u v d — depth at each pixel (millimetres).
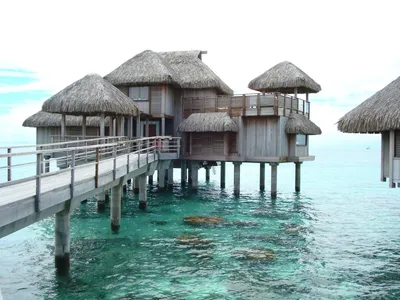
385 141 15430
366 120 14305
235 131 25688
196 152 27141
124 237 16266
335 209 24250
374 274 12617
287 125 25453
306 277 12250
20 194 9594
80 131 28688
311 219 20875
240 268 12875
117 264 13055
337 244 15984
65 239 11648
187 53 31016
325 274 12547
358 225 19609
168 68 28031
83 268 12625
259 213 22031
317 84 28609
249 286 11469
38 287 11070
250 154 25812
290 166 78312
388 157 15336
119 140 23453
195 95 28781
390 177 14391
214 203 25172
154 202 25203
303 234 17453
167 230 17484
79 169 15469
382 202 27500
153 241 15734
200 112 27547
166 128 29000
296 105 26875
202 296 10742
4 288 10945
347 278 12234
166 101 27375
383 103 14344
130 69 27844
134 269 12641
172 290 11102
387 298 10812
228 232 17344
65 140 22594
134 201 25281
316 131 27094
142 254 14117
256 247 15125
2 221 7742
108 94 21719
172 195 28406
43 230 17281
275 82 26688
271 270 12789
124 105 22406
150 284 11477
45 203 9312
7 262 12984
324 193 32156
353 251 15055
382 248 15516
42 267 12539
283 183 40750
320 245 15766
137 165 18609
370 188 36406
